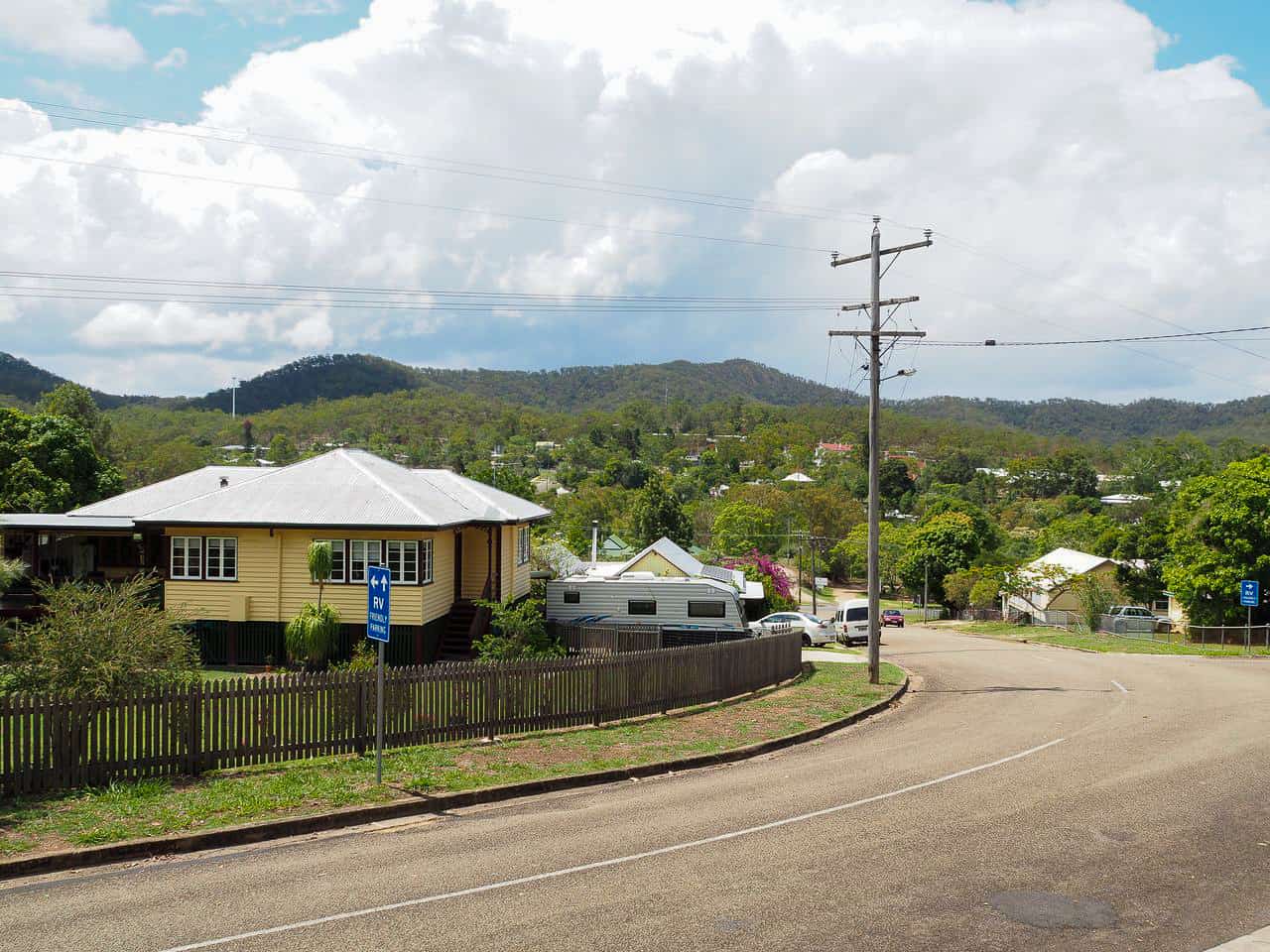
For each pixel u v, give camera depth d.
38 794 11.91
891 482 146.50
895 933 7.81
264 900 8.66
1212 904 8.48
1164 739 16.19
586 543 71.69
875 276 25.55
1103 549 72.81
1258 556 46.00
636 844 10.35
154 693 13.02
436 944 7.61
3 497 41.72
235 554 26.84
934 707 21.00
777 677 23.50
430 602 27.30
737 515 95.25
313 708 14.14
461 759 14.27
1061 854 9.88
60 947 7.58
